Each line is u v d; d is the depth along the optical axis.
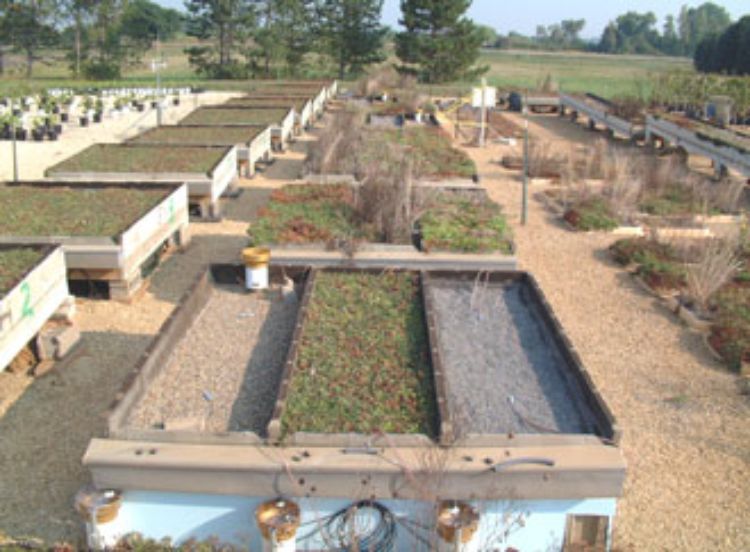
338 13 39.84
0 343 6.00
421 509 4.41
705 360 7.61
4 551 4.60
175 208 9.84
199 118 17.66
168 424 4.66
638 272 9.87
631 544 4.95
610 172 14.60
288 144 18.84
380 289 7.01
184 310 6.16
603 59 66.00
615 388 7.00
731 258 9.66
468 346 6.06
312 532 4.48
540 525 4.50
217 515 4.46
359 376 5.34
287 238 8.45
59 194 9.82
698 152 16.02
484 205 10.38
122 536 4.48
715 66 40.56
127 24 43.75
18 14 38.72
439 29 36.09
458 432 4.61
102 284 8.63
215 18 39.00
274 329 6.30
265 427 4.80
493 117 24.66
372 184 9.84
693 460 5.91
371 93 29.58
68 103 24.67
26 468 5.54
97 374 6.92
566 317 8.56
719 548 4.95
